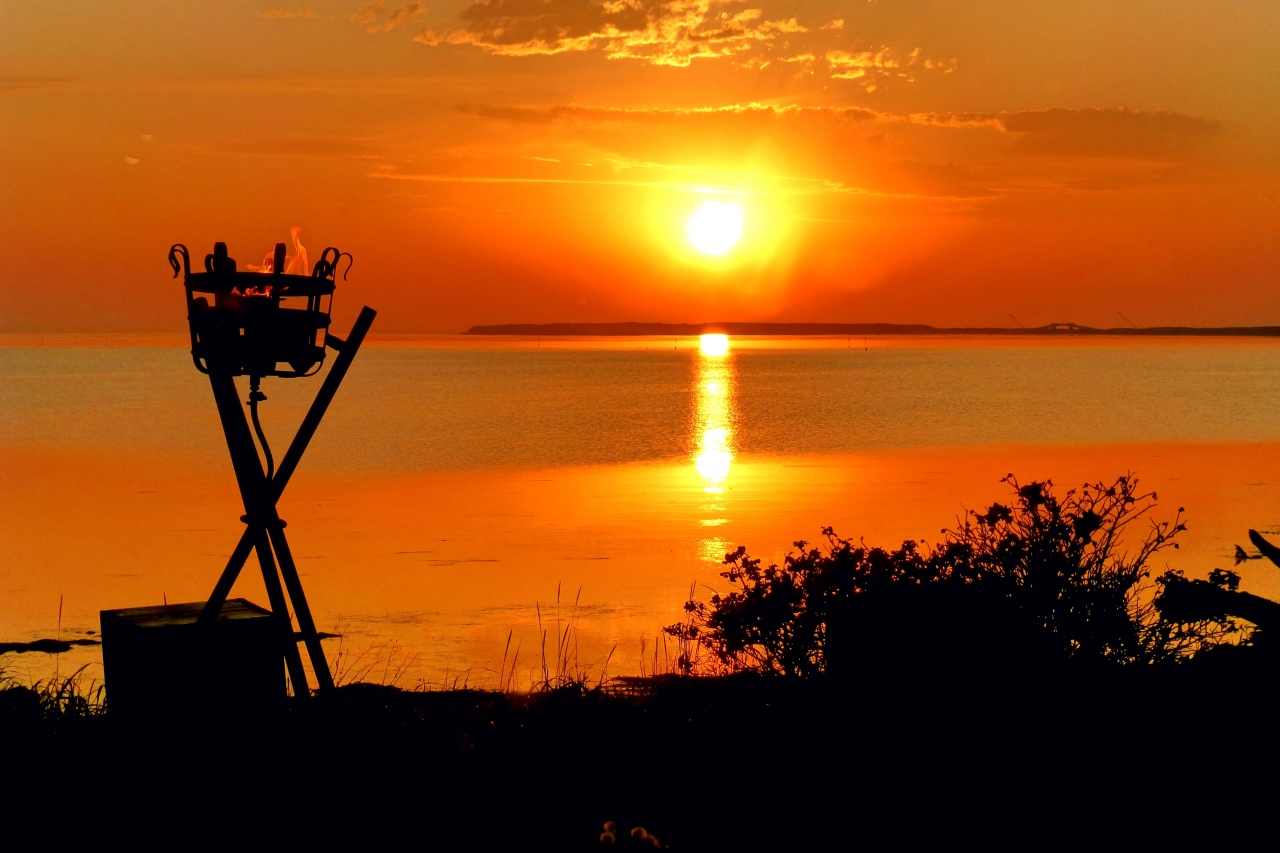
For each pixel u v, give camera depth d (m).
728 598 6.80
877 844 4.68
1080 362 194.88
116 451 42.38
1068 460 38.19
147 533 22.36
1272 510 23.81
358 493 29.64
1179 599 6.32
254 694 5.34
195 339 5.40
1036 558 6.27
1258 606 6.10
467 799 5.08
